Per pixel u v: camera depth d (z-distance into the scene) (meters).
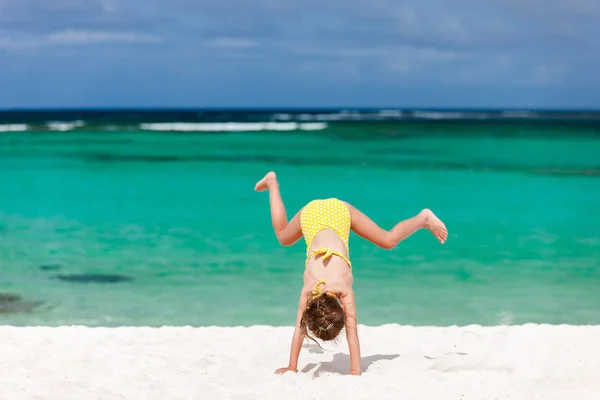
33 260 9.95
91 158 27.81
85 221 13.29
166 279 8.88
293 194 17.30
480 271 9.38
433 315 7.30
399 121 73.94
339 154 30.33
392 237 5.29
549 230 12.48
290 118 85.56
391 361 5.15
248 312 7.42
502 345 5.51
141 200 16.28
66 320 7.09
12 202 15.91
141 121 68.38
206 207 15.15
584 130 53.88
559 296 8.10
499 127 59.34
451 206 15.35
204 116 94.00
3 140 38.94
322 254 4.89
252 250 10.68
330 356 5.36
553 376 4.52
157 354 5.33
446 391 4.11
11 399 4.09
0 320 7.09
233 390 4.20
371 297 8.06
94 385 4.40
